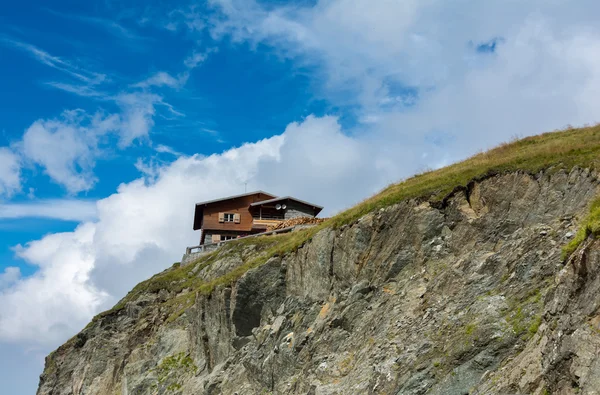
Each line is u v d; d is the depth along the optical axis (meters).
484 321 26.17
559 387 18.97
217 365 44.38
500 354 24.42
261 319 44.44
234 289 46.03
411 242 36.38
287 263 45.22
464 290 29.52
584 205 29.69
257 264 47.03
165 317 58.97
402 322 31.30
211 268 64.44
